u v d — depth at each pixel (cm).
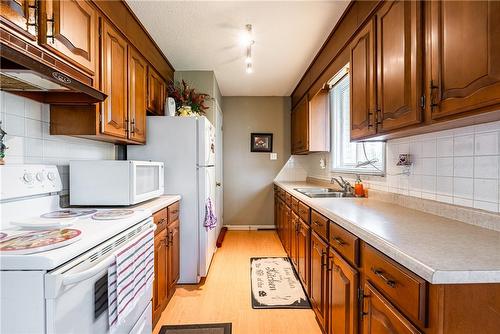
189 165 263
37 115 158
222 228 464
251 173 482
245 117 481
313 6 207
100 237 111
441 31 106
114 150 250
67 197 187
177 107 310
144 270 146
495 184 116
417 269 80
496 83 83
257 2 203
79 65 146
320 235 184
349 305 132
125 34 204
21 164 145
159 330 191
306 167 475
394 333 94
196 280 263
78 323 95
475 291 76
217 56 303
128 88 211
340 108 326
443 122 113
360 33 184
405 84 130
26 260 86
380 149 219
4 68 105
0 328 85
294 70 348
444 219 137
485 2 86
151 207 186
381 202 198
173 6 208
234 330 192
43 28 121
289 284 262
